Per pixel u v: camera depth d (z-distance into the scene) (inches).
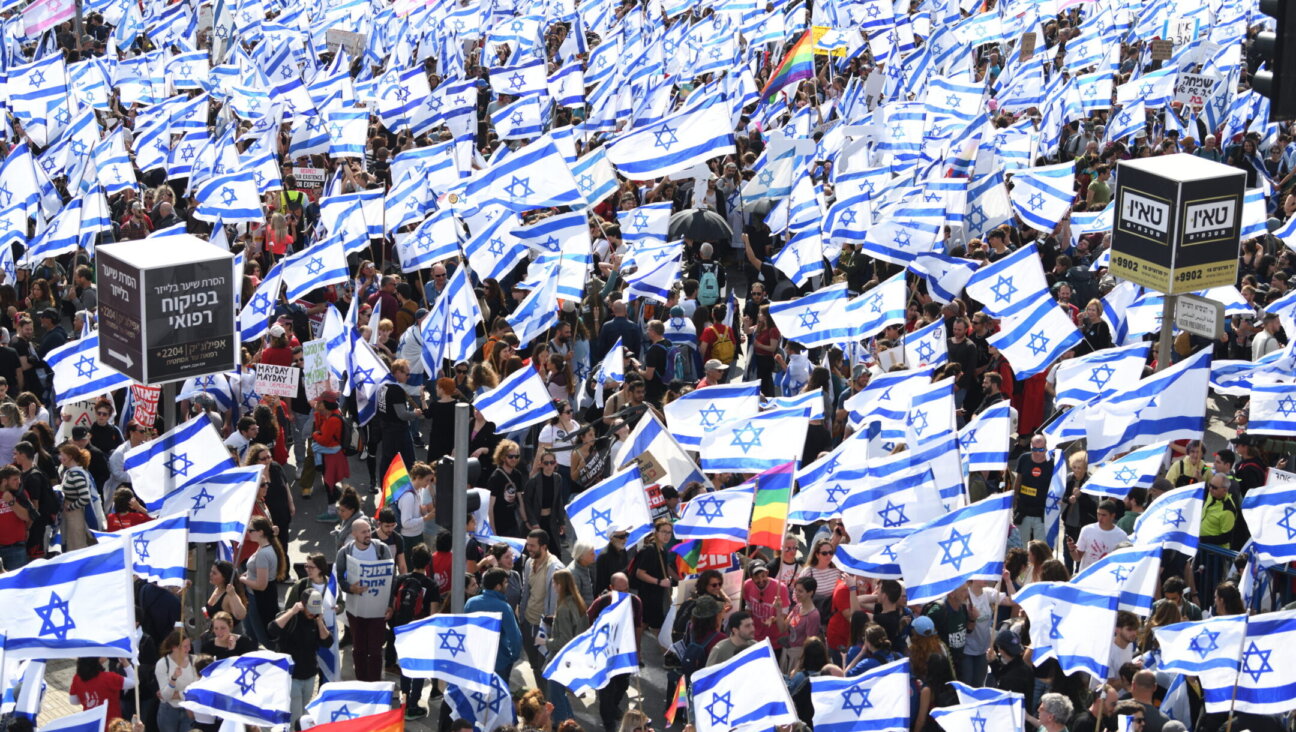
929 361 869.8
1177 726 513.0
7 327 964.6
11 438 778.8
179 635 588.7
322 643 636.1
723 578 664.4
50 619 518.9
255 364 877.8
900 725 533.3
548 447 760.3
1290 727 596.1
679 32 1565.0
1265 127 1411.2
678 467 718.5
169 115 1326.3
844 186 1111.6
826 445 815.7
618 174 1291.8
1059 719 527.5
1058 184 1091.9
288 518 762.8
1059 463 742.5
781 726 542.0
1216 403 1048.8
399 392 839.7
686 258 1173.7
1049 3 1830.7
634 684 701.9
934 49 1579.7
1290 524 641.6
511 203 1032.8
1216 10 1809.8
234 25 1753.2
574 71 1462.8
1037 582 594.6
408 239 1018.7
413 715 671.1
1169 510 641.0
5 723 507.5
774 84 1418.6
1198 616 624.7
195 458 690.8
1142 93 1473.9
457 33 1759.4
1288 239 1080.8
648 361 943.7
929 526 595.8
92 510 721.0
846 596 645.3
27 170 1090.7
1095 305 953.5
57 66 1368.1
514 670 706.2
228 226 1189.1
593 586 702.5
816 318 881.5
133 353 660.1
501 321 951.0
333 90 1475.1
